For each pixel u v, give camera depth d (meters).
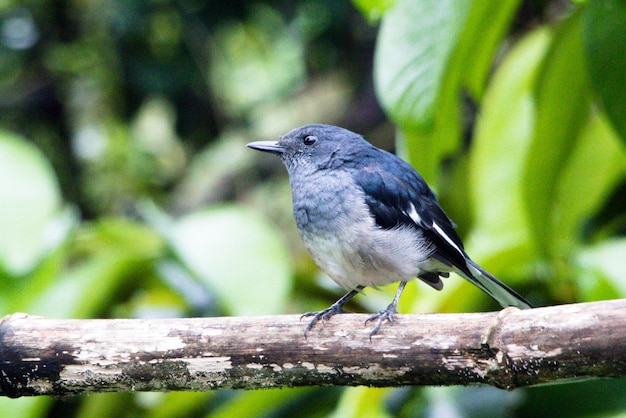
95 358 6.60
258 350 6.57
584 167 10.20
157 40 16.14
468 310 10.09
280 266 10.05
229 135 17.80
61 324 6.68
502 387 6.26
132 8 15.49
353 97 16.80
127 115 16.97
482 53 8.62
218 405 10.37
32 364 6.60
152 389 6.73
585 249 10.06
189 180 17.86
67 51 16.50
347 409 9.02
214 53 16.41
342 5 15.35
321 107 17.52
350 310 11.01
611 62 7.86
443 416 9.45
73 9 16.56
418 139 8.38
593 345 5.89
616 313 5.90
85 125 16.64
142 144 17.31
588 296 9.44
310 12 15.52
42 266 9.99
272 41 16.70
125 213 16.56
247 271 10.00
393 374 6.48
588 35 7.84
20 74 16.89
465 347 6.27
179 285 10.73
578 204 10.31
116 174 16.66
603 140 10.09
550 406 9.38
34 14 16.55
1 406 8.99
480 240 10.41
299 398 10.12
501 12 7.96
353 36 15.91
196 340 6.60
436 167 8.58
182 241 10.13
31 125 16.92
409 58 7.74
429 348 6.36
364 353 6.47
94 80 16.52
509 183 10.38
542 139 9.87
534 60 10.41
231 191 17.66
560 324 5.98
